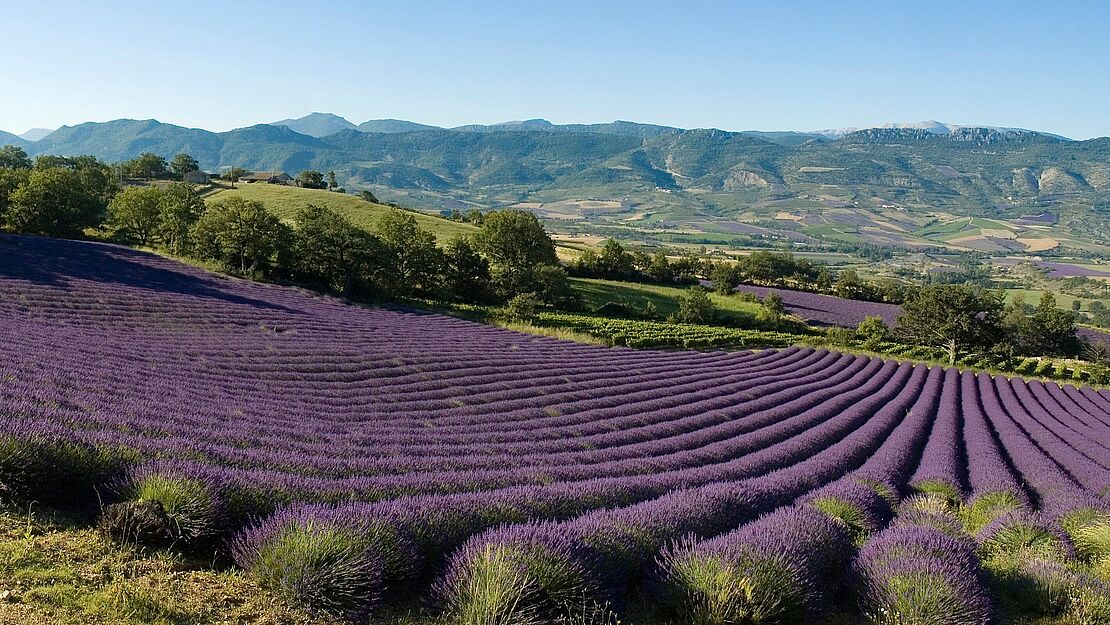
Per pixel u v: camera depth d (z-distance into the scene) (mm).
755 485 12000
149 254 57062
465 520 7820
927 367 56250
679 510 9227
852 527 11367
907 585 7242
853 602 7844
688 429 21984
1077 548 11523
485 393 24000
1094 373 59000
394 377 25266
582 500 9953
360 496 8680
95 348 21344
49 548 6242
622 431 19953
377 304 55500
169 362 21672
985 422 31203
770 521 8867
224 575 6359
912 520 11586
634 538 7914
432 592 6375
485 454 14539
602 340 51375
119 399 13141
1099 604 7969
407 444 14781
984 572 8656
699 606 6645
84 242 56281
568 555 6543
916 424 27703
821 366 48188
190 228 61406
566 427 19641
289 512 6969
